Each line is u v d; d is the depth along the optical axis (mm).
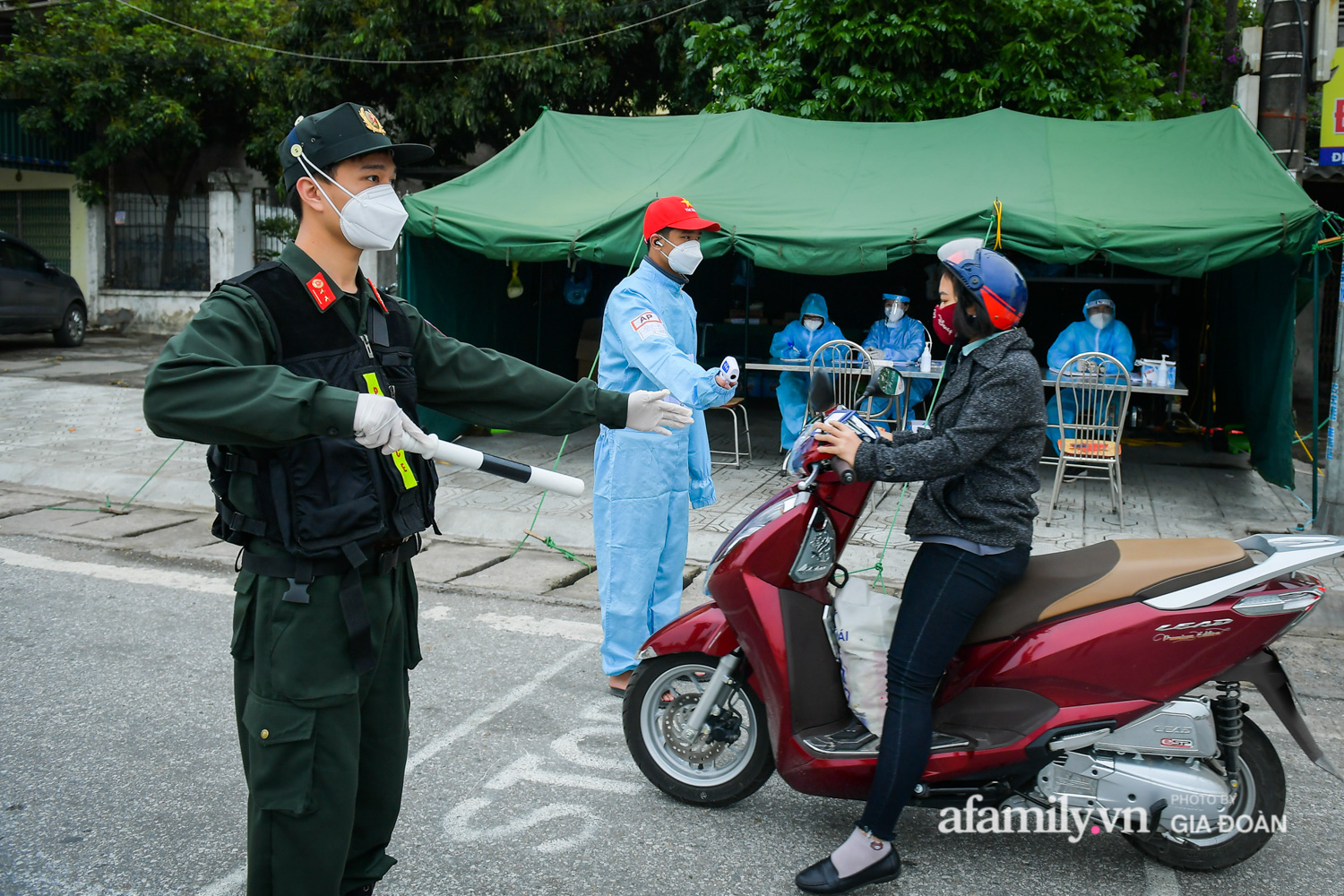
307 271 2027
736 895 2783
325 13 14508
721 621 3164
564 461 8727
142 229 18516
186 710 3918
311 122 2029
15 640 4629
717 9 14266
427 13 14336
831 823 3189
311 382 1764
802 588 3012
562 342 12109
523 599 5355
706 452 4219
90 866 2873
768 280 12719
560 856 2965
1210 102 14094
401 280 8805
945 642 2717
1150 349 11227
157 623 4875
